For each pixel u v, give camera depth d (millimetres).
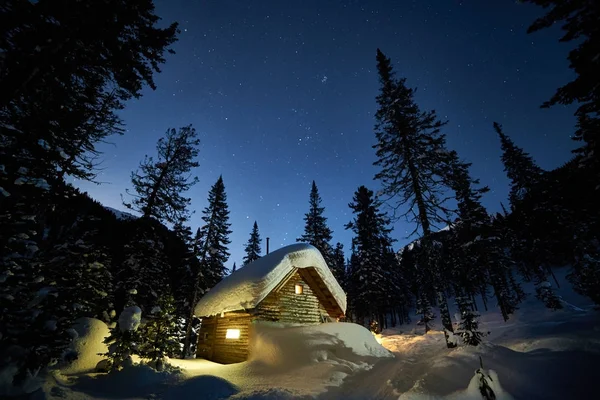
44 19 7074
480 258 27562
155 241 21266
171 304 12094
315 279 17562
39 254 8766
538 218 25250
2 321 7020
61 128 9180
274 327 14391
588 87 7855
